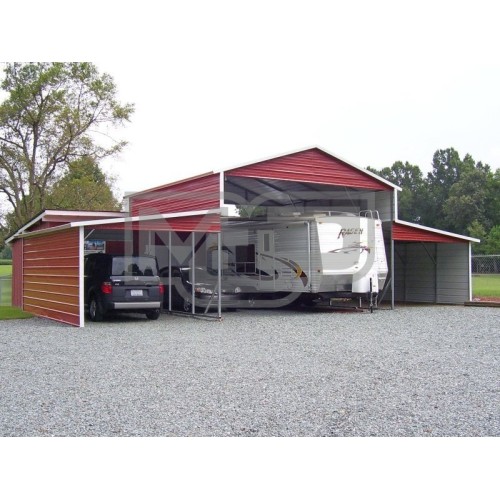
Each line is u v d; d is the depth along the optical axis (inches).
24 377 332.8
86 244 845.8
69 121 1473.9
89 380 324.2
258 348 434.9
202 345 450.3
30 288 762.8
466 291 857.5
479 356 400.8
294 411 259.4
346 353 412.2
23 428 236.2
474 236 2301.9
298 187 805.2
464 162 2957.7
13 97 1430.9
